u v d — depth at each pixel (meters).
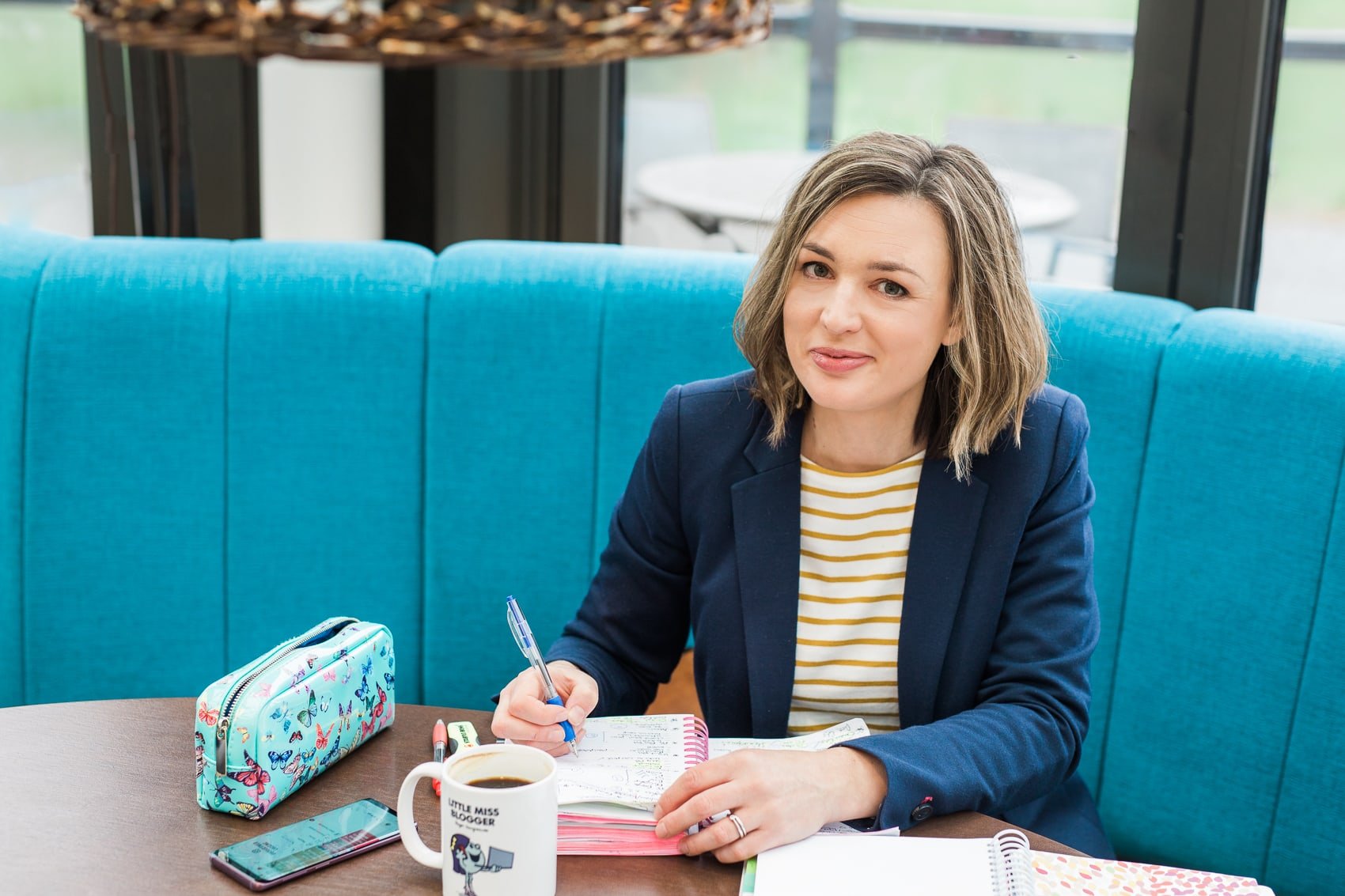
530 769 0.89
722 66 2.17
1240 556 1.44
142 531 1.70
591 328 1.69
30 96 2.37
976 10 2.09
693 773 0.97
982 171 1.19
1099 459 1.55
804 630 1.27
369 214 2.13
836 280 1.15
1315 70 1.65
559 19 0.81
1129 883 0.92
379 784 1.02
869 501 1.26
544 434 1.71
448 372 1.71
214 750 0.96
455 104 2.05
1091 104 2.03
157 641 1.72
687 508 1.32
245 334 1.69
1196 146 1.68
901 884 0.90
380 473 1.72
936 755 1.06
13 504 1.67
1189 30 1.65
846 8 2.17
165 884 0.88
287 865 0.90
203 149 1.98
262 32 0.78
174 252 1.71
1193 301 1.72
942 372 1.24
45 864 0.89
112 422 1.67
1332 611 1.37
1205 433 1.46
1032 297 1.22
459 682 1.77
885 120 2.21
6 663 1.69
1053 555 1.23
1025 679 1.19
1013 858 0.93
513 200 2.08
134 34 0.83
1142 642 1.52
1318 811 1.39
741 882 0.91
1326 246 1.72
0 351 1.65
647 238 2.19
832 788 0.99
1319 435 1.38
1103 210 2.04
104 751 1.06
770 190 2.25
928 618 1.22
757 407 1.32
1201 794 1.48
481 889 0.84
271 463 1.71
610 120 2.05
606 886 0.90
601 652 1.33
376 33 0.79
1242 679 1.44
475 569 1.74
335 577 1.74
